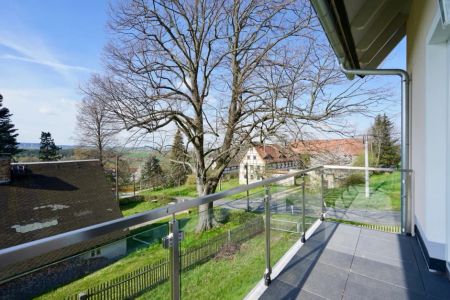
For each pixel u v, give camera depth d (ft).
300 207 9.09
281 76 23.03
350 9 7.75
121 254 3.05
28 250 2.11
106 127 24.11
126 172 54.03
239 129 26.13
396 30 12.87
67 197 35.86
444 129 6.98
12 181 33.96
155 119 23.27
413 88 10.32
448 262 6.75
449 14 4.99
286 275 6.88
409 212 9.82
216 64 26.00
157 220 3.71
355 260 7.67
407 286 6.32
